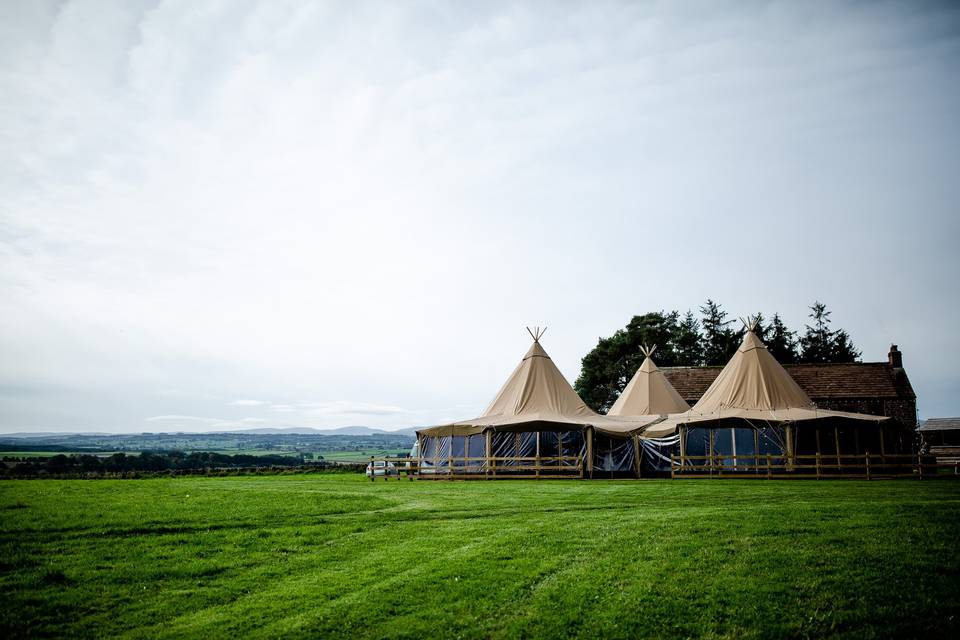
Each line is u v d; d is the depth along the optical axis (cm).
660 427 3309
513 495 2050
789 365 4688
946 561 1034
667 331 7331
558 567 1073
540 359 3475
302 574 1080
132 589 1007
